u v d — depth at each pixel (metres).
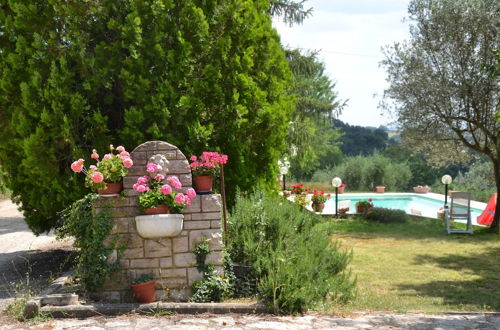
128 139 8.38
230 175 9.18
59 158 8.43
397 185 33.94
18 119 8.43
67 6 8.37
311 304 5.97
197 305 5.66
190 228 6.20
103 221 6.08
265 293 5.91
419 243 13.41
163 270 6.15
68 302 5.67
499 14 13.70
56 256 9.90
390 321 5.41
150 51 8.38
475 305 6.93
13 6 8.43
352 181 33.75
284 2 18.00
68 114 8.24
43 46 8.27
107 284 6.12
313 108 20.12
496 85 13.84
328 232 10.24
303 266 6.30
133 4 8.40
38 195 8.71
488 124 14.39
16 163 9.01
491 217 16.53
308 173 36.72
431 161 16.39
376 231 15.64
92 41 8.82
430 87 14.10
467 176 30.62
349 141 51.78
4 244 11.73
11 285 7.37
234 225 7.43
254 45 9.80
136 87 8.23
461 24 13.88
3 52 8.63
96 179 5.87
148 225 5.89
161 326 5.09
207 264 6.23
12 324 5.23
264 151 10.04
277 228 7.54
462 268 10.11
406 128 15.20
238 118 9.08
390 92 15.39
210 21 9.23
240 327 5.05
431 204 25.88
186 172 6.28
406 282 8.76
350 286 6.78
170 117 8.41
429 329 5.11
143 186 5.93
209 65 8.88
